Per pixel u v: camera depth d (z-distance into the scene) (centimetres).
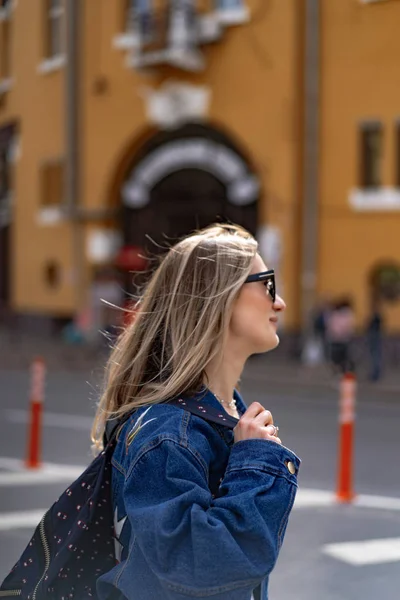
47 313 2442
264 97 1936
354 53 1791
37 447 777
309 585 452
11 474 734
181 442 152
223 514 144
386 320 1833
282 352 1889
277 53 1906
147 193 2228
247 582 142
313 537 544
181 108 2066
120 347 182
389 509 621
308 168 1873
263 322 171
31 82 2283
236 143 2042
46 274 2455
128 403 172
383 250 1812
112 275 2256
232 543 141
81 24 2227
